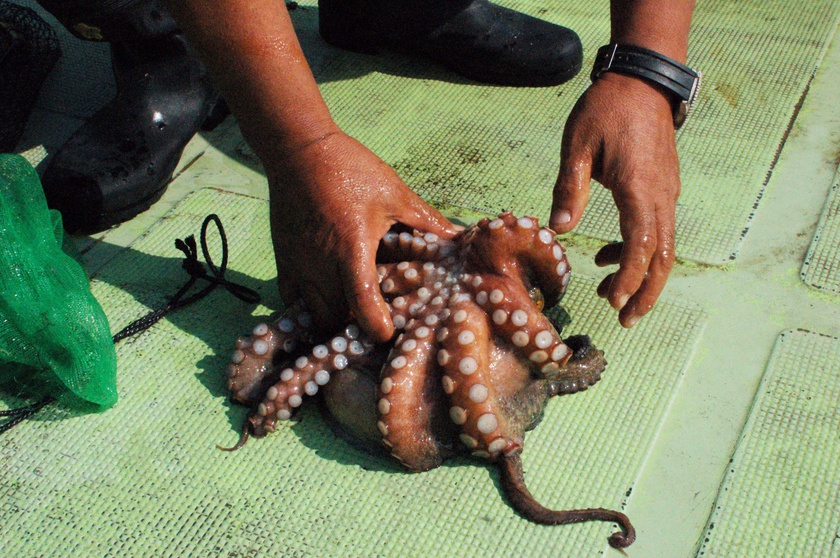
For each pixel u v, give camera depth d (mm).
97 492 1228
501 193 1483
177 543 1193
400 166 1526
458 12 1612
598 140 1217
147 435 1265
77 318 1248
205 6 1173
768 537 1181
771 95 1585
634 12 1247
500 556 1176
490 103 1616
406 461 1213
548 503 1205
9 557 1188
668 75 1224
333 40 1715
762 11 1729
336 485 1225
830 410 1256
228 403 1284
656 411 1261
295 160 1215
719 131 1540
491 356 1212
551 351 1198
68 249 1393
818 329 1321
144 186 1463
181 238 1446
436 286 1227
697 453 1234
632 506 1204
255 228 1457
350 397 1230
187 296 1378
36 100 1637
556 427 1254
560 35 1619
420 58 1699
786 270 1377
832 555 1168
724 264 1387
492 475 1224
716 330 1325
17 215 1270
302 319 1274
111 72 1678
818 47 1656
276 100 1202
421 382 1202
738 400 1269
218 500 1219
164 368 1313
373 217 1219
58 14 1461
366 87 1648
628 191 1190
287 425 1267
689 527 1189
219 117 1601
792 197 1450
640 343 1315
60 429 1272
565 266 1237
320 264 1224
